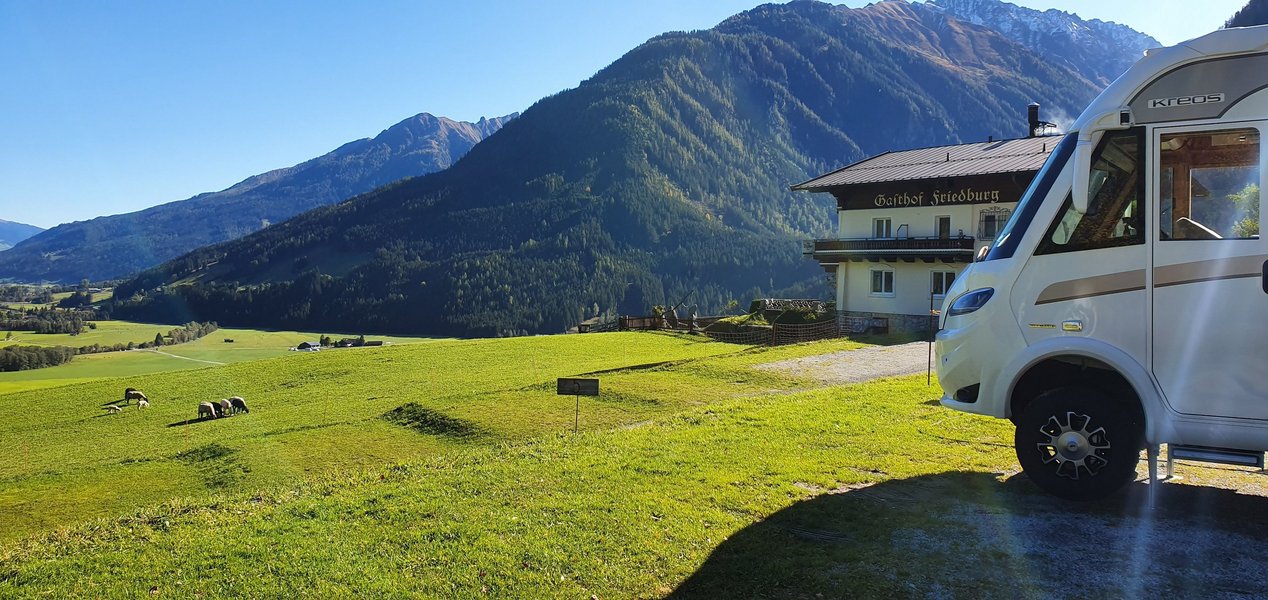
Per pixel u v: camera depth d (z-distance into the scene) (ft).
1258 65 18.97
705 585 15.93
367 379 98.48
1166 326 19.38
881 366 77.87
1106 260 20.10
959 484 23.41
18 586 16.93
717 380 71.46
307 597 15.72
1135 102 19.90
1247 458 18.48
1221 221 19.07
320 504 22.22
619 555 17.56
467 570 16.89
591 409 59.88
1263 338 18.38
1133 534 18.57
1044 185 21.38
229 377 110.22
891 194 140.67
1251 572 16.29
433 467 27.76
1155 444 19.67
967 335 22.06
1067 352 20.35
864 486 23.40
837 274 148.25
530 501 21.95
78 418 87.30
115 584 16.70
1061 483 20.88
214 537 19.51
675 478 24.45
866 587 15.60
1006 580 15.88
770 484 23.59
